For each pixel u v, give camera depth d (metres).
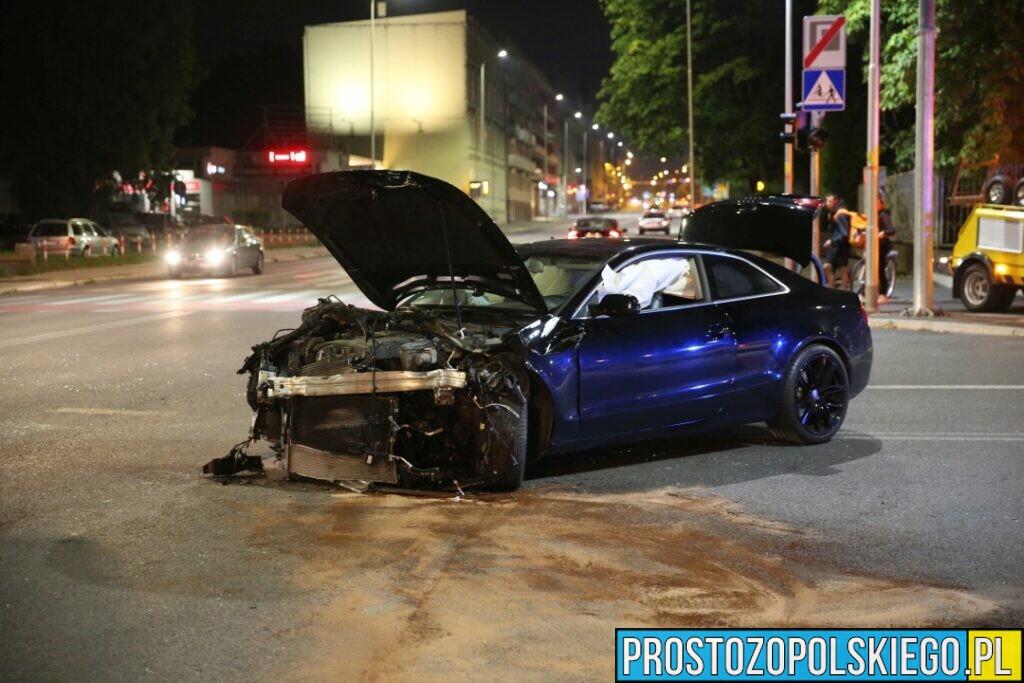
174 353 13.92
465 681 4.16
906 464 7.84
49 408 10.02
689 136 44.44
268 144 79.06
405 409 6.86
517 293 7.43
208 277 33.00
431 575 5.35
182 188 55.84
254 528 6.12
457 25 73.38
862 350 8.81
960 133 24.66
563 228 83.44
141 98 50.69
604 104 49.69
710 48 46.22
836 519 6.41
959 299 20.88
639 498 6.88
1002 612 4.95
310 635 4.59
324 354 7.05
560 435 7.18
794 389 8.26
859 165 40.03
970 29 21.70
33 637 4.56
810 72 19.06
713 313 7.93
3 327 17.23
